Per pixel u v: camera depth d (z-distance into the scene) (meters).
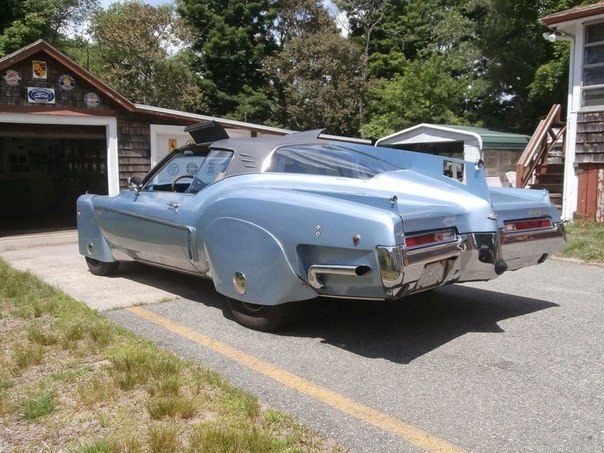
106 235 6.18
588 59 11.23
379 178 4.48
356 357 3.90
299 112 26.44
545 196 4.94
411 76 21.81
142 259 5.86
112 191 11.66
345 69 26.36
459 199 4.28
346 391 3.34
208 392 3.24
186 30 25.45
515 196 5.00
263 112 29.14
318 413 3.05
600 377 3.52
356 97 26.41
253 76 30.44
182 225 4.91
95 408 3.04
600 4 10.74
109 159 11.61
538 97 19.27
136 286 5.97
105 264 6.40
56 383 3.36
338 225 3.71
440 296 5.58
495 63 20.11
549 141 13.62
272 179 4.54
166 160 5.84
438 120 21.06
